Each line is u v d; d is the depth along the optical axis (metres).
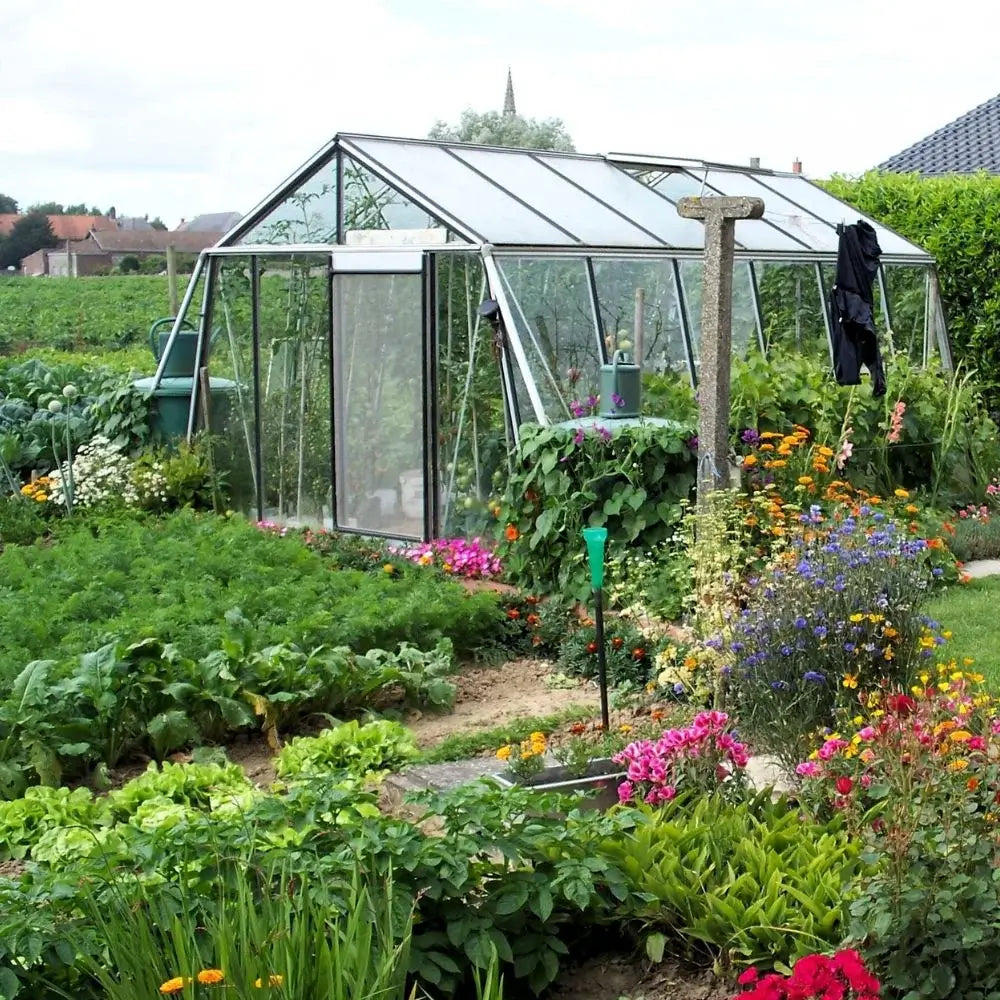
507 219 11.16
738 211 8.04
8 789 6.17
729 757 5.31
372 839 4.25
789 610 6.45
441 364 11.00
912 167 25.31
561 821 4.64
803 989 3.25
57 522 12.25
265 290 12.28
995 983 3.76
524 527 9.61
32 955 3.68
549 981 4.30
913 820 3.98
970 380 15.56
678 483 9.16
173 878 4.12
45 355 23.80
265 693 7.05
